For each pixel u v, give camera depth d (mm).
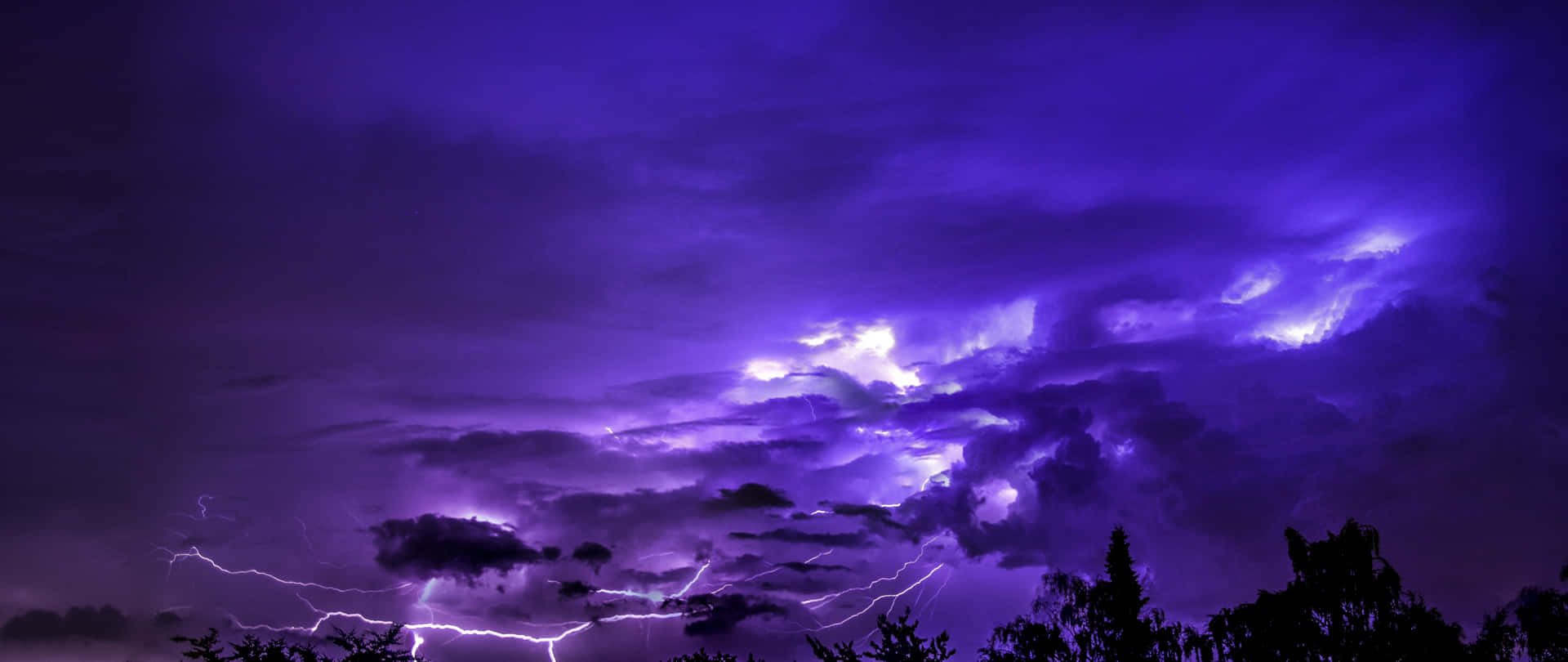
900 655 16625
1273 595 16781
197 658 19906
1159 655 18719
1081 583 21141
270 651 20203
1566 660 16391
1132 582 19438
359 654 20781
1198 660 18141
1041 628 19984
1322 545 16625
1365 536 16578
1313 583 16516
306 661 20516
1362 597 16234
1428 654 15789
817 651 17266
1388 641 15883
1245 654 16797
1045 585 22266
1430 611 16531
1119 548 19906
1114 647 18891
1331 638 16156
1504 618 17531
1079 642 19422
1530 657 16812
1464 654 16141
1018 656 19969
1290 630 16297
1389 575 16406
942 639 16797
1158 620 19203
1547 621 16703
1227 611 17734
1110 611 19281
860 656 16953
